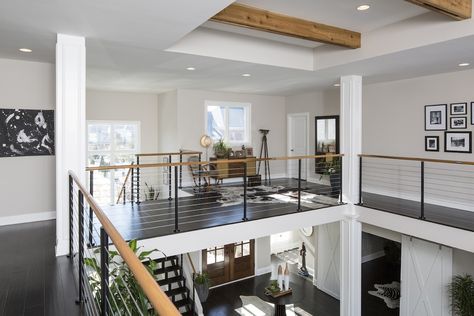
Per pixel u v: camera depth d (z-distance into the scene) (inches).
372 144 267.0
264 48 193.5
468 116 206.5
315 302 273.9
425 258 210.7
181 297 245.8
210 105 314.7
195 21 120.1
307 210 205.6
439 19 146.9
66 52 134.5
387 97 254.4
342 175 228.2
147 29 128.9
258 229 185.9
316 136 317.4
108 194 320.8
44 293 102.7
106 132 318.0
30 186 190.7
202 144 302.8
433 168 226.1
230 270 313.6
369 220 214.7
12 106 183.6
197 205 217.2
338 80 247.9
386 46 169.5
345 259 223.8
